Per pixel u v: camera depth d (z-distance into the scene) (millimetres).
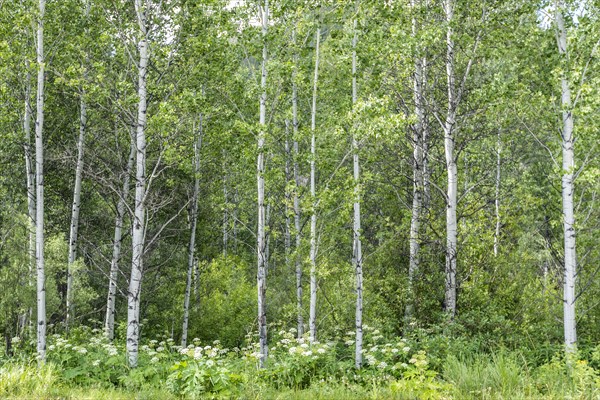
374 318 14648
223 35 13312
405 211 15844
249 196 22547
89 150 17047
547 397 8289
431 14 14609
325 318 15531
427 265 15219
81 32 15188
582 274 14594
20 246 14391
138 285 12836
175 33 13562
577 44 12516
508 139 15352
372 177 14805
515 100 13352
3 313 13953
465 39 13992
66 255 15367
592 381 8758
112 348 12281
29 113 14398
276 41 13469
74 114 17812
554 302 15453
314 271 14055
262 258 13078
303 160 14609
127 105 13312
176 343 19781
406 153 17422
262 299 12914
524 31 13570
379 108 12406
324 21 13961
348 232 15859
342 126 13547
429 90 15641
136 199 13055
